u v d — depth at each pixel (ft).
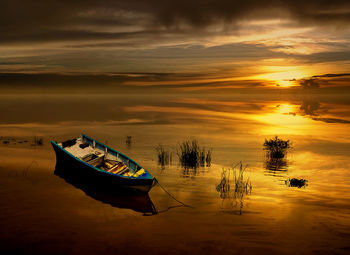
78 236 29.58
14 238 28.81
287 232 30.83
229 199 39.99
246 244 28.43
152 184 40.91
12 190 41.88
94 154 52.49
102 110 173.17
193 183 46.60
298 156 64.75
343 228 31.78
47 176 48.67
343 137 88.12
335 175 50.98
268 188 44.34
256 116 148.56
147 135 91.81
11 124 111.34
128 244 28.22
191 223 32.96
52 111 163.22
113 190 42.96
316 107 194.90
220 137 88.69
